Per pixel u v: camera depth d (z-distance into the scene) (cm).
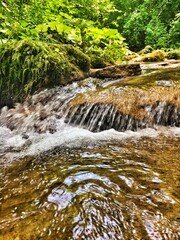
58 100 357
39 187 164
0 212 140
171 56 809
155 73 429
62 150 235
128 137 258
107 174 173
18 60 387
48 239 116
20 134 308
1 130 327
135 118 280
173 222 122
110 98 315
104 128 292
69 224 124
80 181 165
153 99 298
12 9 401
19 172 193
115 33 592
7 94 391
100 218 127
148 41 1293
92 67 554
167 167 181
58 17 533
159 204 136
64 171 183
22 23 433
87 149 231
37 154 233
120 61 674
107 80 430
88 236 116
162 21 1302
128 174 171
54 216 132
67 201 144
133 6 1586
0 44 410
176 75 389
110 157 205
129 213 130
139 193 148
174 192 147
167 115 281
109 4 962
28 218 132
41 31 504
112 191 151
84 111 311
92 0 851
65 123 317
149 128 275
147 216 127
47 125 315
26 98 377
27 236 118
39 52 396
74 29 575
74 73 416
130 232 117
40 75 382
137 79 392
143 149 220
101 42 655
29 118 337
